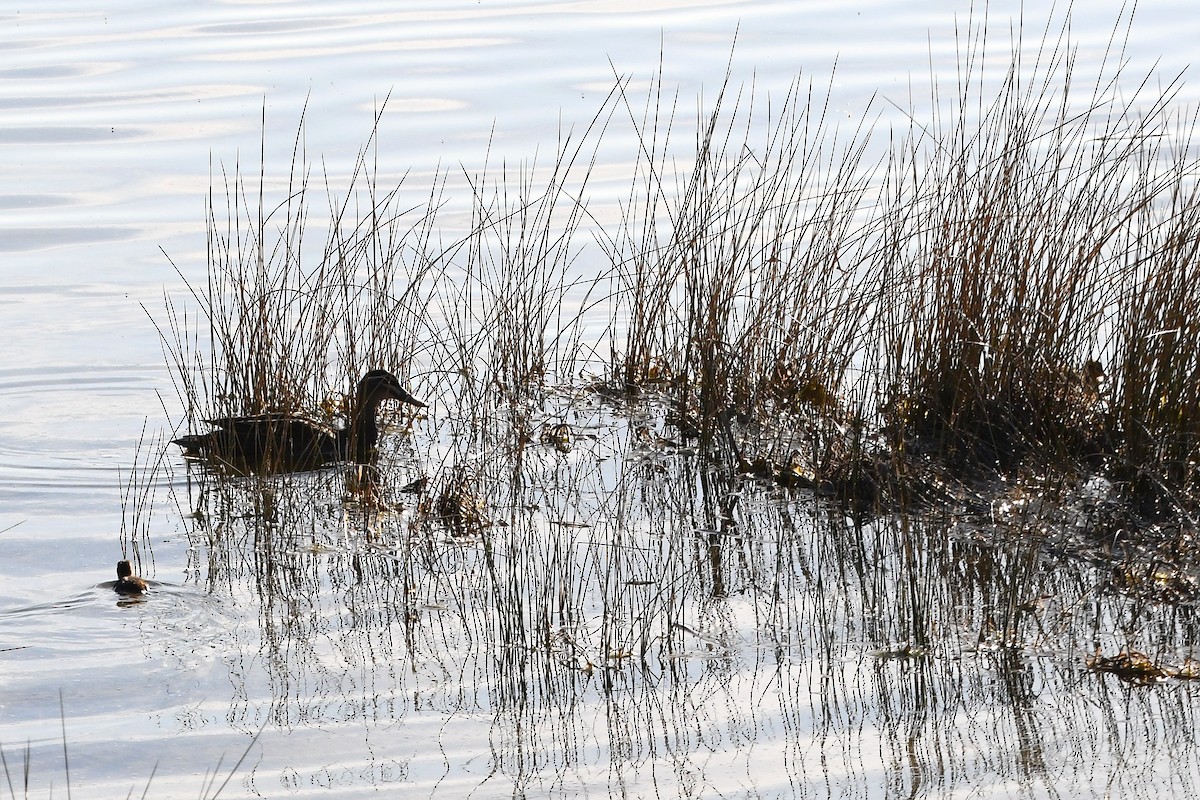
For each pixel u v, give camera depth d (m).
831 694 9.67
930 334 14.40
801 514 13.03
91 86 28.45
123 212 22.14
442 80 27.95
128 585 11.44
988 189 14.64
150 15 34.31
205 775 8.68
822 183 20.58
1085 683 9.67
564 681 9.95
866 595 11.24
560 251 19.98
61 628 10.77
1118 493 12.48
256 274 15.88
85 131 25.86
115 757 8.88
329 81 28.17
